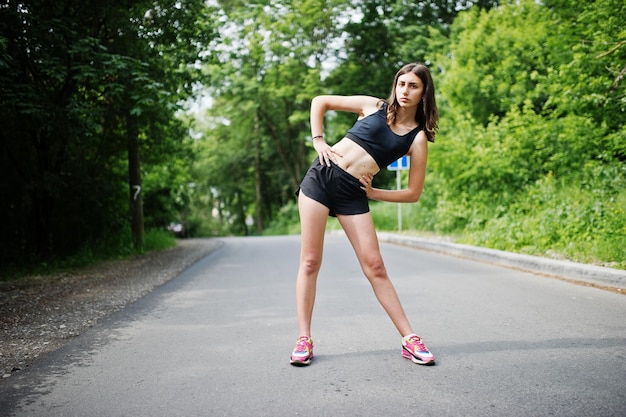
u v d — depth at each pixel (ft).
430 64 73.67
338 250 37.99
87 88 31.42
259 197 132.46
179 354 12.05
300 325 11.40
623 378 9.62
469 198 39.83
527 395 8.95
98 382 10.19
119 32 33.91
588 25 31.30
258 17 80.89
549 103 33.22
